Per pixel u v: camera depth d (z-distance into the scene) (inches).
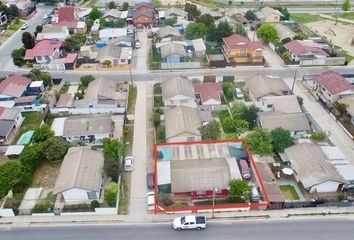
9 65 3796.8
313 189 2121.1
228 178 2118.6
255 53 3708.2
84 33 4566.9
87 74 3607.3
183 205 2066.9
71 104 2992.1
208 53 3900.1
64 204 2092.8
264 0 5959.6
